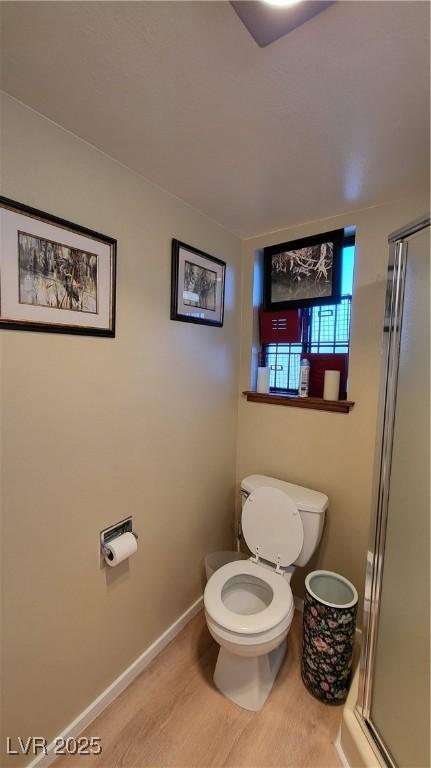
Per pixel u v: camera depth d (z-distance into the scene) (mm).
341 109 921
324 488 1757
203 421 1788
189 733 1236
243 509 1759
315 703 1353
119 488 1329
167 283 1468
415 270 1052
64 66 797
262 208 1564
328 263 1687
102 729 1247
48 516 1085
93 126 1020
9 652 1009
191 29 699
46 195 999
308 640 1402
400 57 750
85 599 1224
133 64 789
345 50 738
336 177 1285
